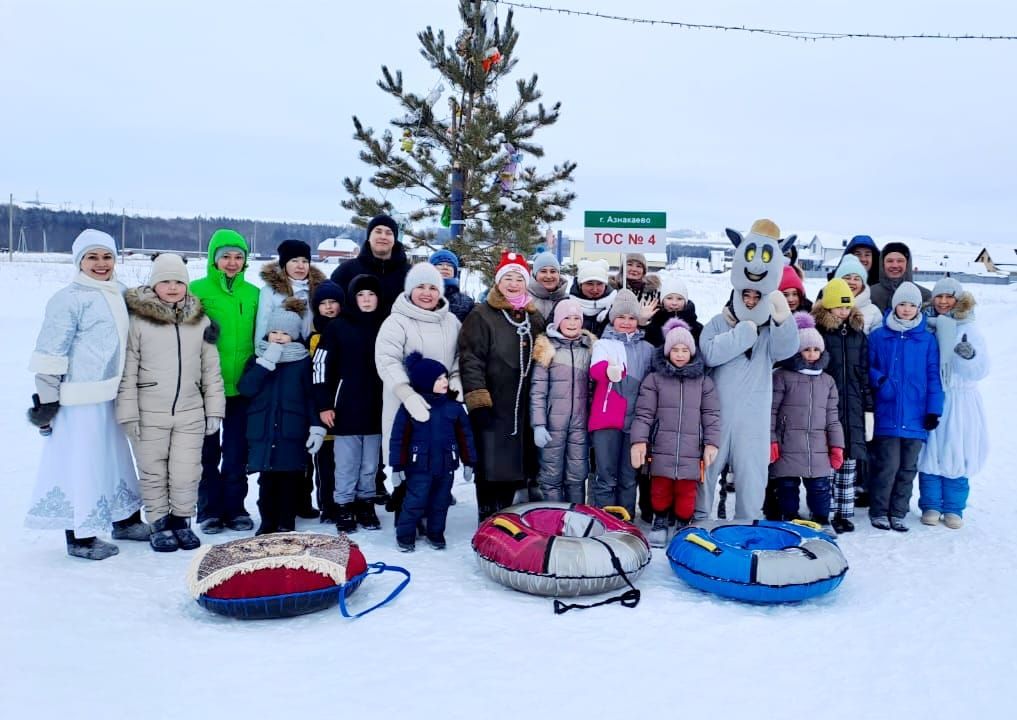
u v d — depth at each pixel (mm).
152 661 2953
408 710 2592
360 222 11242
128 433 4355
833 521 5164
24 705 2590
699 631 3336
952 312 5199
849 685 2852
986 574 4180
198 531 4812
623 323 4781
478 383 4570
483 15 10250
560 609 3521
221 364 4684
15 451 6527
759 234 4598
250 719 2521
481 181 10438
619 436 4734
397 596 3711
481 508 4977
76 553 4156
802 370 4820
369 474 4910
